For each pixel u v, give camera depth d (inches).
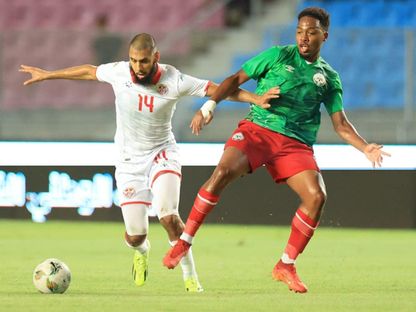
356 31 2566.4
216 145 2279.8
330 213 2294.5
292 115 1136.8
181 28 2938.0
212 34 2733.8
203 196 1088.8
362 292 1175.0
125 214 1159.6
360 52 2691.9
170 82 1143.6
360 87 2699.3
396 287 1250.6
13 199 2337.6
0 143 2314.2
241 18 2977.4
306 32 1112.8
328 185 2289.6
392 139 2465.6
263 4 2992.1
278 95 1109.7
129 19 3065.9
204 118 1104.2
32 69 1188.5
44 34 2637.8
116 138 1179.3
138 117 1149.7
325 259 1665.8
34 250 1780.3
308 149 1144.8
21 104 2620.6
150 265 1530.5
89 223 2325.3
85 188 2317.9
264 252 1787.6
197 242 1982.0
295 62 1137.4
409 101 2469.2
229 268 1507.1
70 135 2600.9
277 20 2974.9
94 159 2314.2
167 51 2753.4
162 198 1123.9
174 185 1130.7
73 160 2317.9
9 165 2322.8
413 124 2442.2
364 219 2287.2
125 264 1544.0
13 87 2620.6
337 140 2464.3
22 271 1414.9
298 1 2994.6
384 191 2283.5
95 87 2642.7
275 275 1133.1
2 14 3046.3
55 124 2610.7
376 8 3021.7
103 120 2625.5
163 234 2140.7
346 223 2292.1
